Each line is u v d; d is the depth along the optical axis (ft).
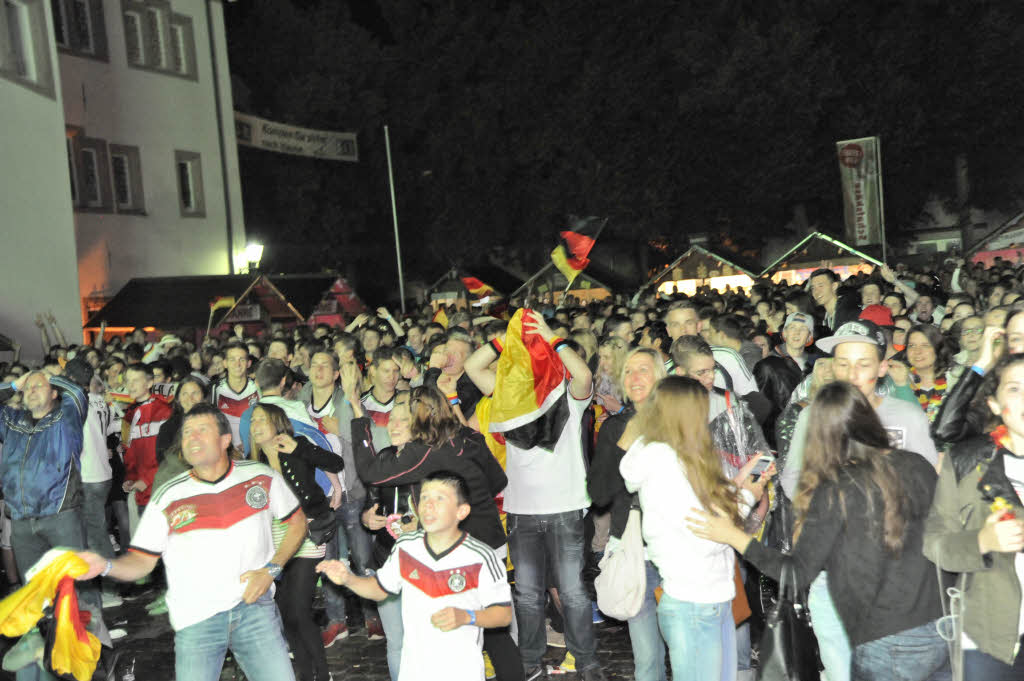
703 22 137.39
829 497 12.35
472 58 142.61
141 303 79.71
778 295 53.93
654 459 14.70
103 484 28.25
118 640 24.98
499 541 17.78
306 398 27.37
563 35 138.41
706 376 17.94
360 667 22.06
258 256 103.71
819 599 13.41
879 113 130.72
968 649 11.99
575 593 19.19
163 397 29.81
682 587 14.58
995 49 129.80
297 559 19.75
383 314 45.27
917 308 38.14
